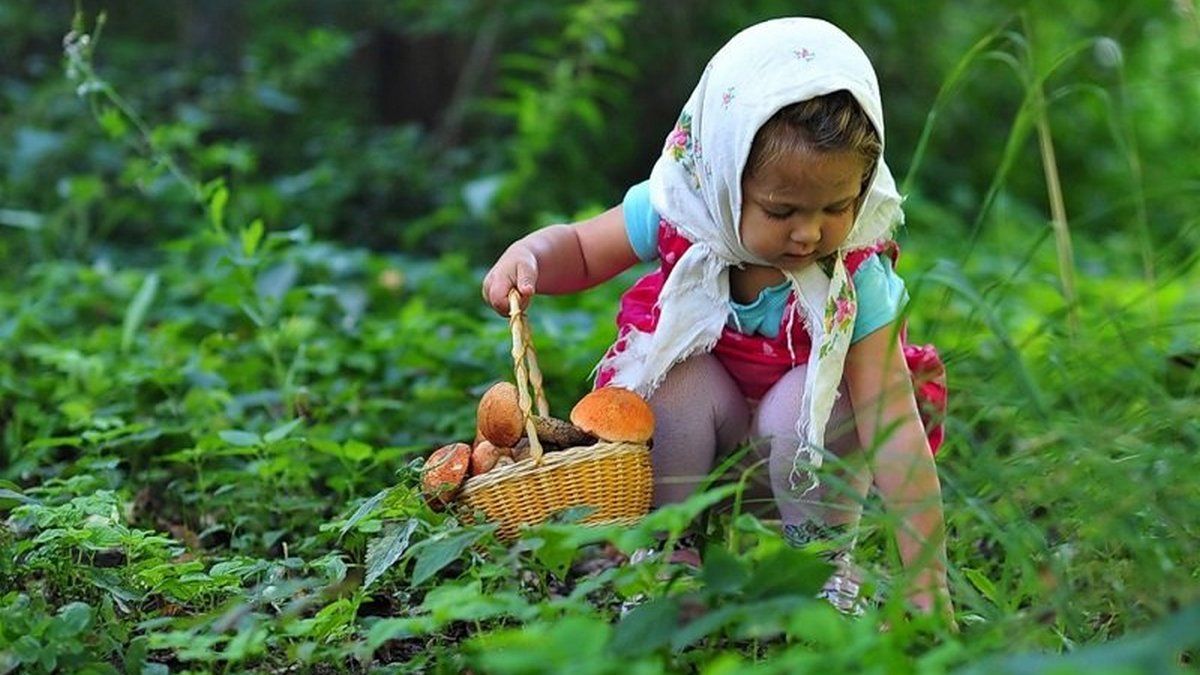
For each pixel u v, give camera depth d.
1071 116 12.70
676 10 11.28
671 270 3.66
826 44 3.34
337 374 5.97
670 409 3.62
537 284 3.75
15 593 3.19
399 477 3.50
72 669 2.87
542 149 9.95
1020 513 3.00
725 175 3.37
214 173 9.98
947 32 12.36
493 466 3.38
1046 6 12.48
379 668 3.06
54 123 10.30
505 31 11.47
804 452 3.54
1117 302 7.00
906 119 12.05
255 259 5.60
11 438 5.23
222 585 3.34
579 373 5.73
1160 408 3.35
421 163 10.52
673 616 2.52
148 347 6.24
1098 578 3.28
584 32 9.84
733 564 2.62
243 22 12.22
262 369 5.86
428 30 11.12
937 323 4.15
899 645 2.55
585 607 2.83
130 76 10.93
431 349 5.97
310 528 4.33
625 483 3.33
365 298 7.14
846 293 3.48
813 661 2.13
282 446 4.30
